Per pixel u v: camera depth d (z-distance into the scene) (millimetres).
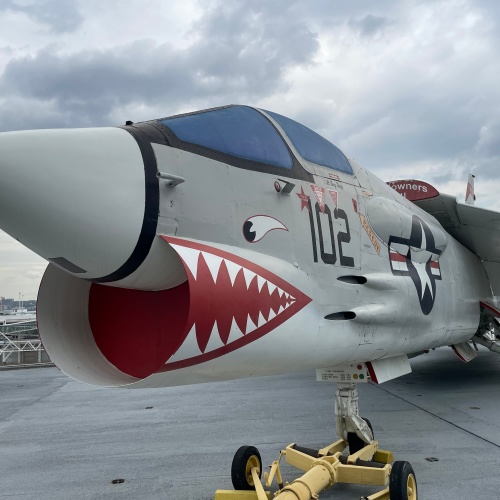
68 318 3145
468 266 7422
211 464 4758
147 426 6488
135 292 3115
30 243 2467
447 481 4129
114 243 2475
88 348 3162
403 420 6391
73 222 2371
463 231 7898
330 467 3707
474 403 7383
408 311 4633
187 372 2668
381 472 3617
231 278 2740
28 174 2266
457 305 6312
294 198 3564
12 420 7152
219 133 3254
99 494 4098
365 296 4082
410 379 9961
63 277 3117
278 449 5219
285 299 3129
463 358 8195
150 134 2844
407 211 5262
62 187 2332
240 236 3045
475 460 4660
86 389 9797
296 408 7352
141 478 4438
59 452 5395
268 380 10461
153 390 9477
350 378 4461
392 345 4449
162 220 2646
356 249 4102
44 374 12320
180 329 2928
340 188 4172
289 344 3152
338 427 4465
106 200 2441
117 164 2545
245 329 2775
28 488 4305
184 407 7719
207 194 2912
